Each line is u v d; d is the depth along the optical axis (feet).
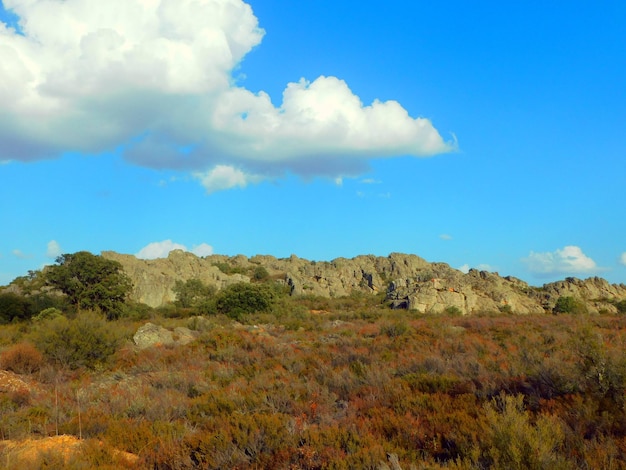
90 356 64.85
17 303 146.61
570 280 287.48
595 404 28.35
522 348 57.98
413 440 27.02
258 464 25.07
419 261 413.59
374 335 91.09
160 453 27.25
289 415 33.37
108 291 159.63
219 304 168.66
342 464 22.53
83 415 36.14
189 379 51.21
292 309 169.07
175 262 298.35
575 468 20.99
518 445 21.65
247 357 65.72
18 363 57.82
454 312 178.81
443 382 39.68
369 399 36.83
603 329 86.99
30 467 23.65
